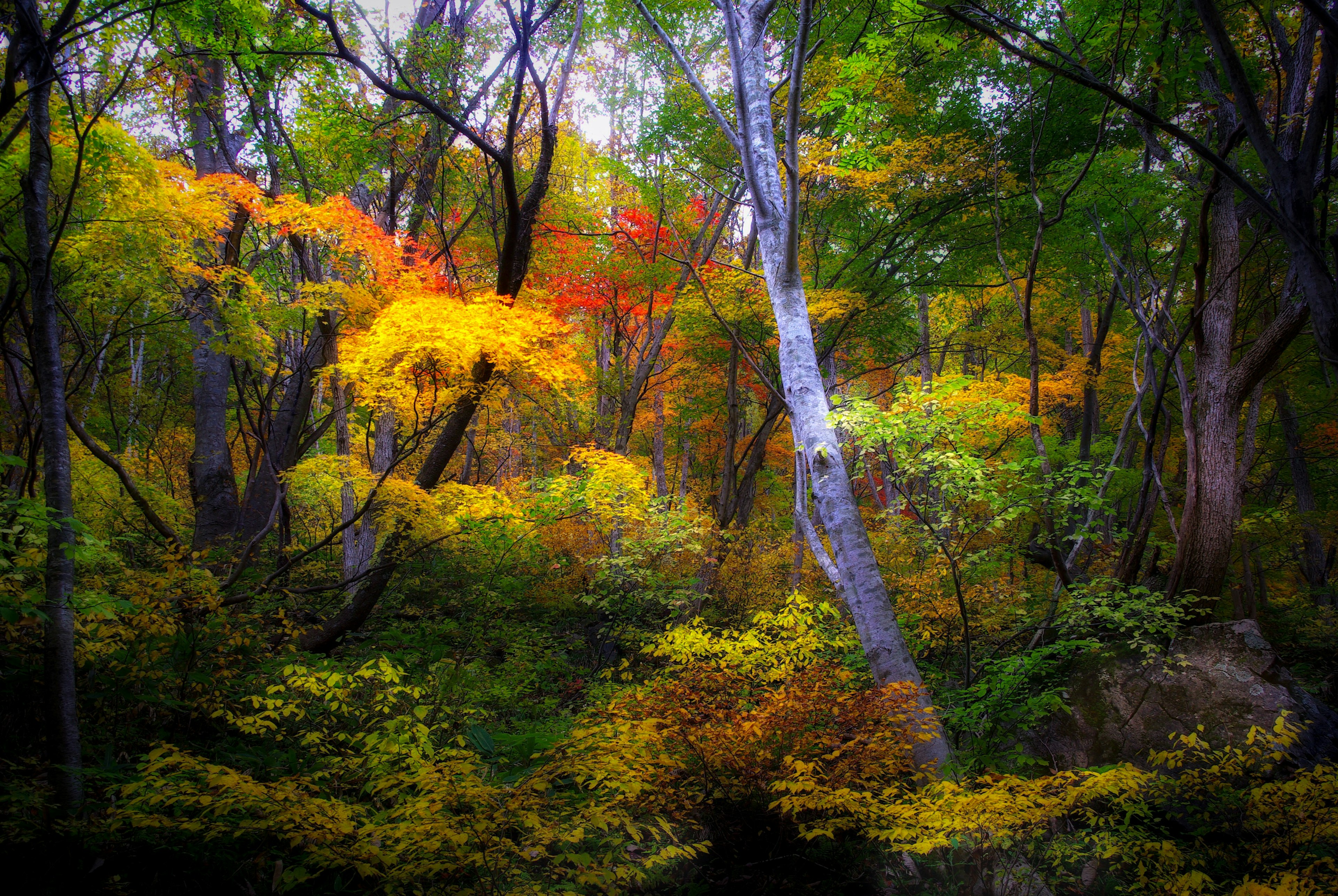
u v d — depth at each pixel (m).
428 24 9.59
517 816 2.72
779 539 14.30
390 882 2.48
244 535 8.86
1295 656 9.93
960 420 5.58
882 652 4.84
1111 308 9.27
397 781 2.99
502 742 4.82
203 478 9.32
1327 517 12.64
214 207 6.07
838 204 11.45
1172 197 7.49
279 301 8.69
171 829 2.75
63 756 3.03
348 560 8.85
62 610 3.16
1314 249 2.45
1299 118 5.36
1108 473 6.73
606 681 7.99
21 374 6.47
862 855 3.81
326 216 6.28
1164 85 5.32
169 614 4.38
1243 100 2.54
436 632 8.16
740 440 16.47
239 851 2.95
